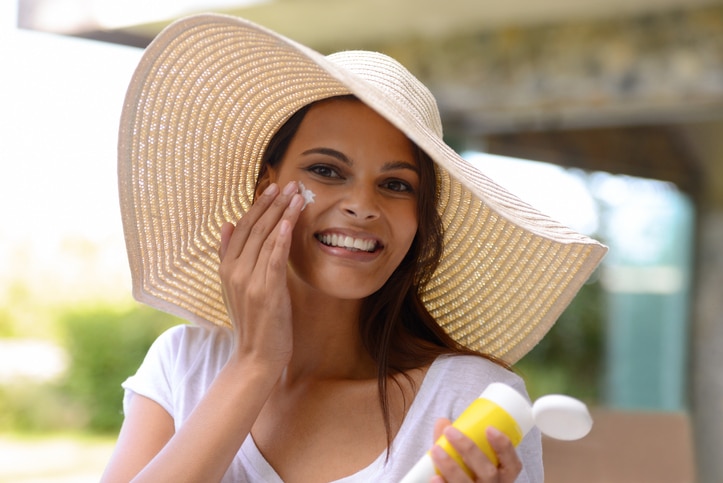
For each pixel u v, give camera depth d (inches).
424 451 52.0
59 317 355.3
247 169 59.9
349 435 53.8
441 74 207.2
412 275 57.4
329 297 57.1
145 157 56.4
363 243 53.1
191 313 61.6
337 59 58.1
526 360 331.9
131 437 58.2
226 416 50.7
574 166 274.4
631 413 137.3
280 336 51.6
